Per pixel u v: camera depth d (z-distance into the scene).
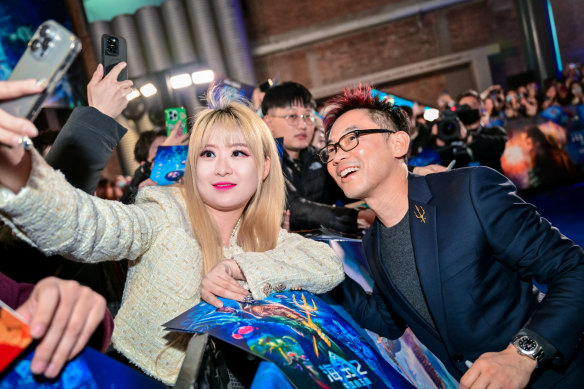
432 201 1.42
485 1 9.23
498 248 1.34
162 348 1.18
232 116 1.31
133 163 7.17
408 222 1.46
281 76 9.74
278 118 2.62
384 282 1.49
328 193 2.61
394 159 1.47
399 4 9.41
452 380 1.65
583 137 8.15
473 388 1.16
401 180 1.47
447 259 1.35
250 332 0.92
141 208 1.19
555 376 1.32
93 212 0.94
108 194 7.18
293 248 1.31
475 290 1.34
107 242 0.98
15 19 7.84
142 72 8.47
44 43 0.66
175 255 1.20
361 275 1.80
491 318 1.35
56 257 1.50
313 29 9.55
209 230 1.28
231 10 8.82
